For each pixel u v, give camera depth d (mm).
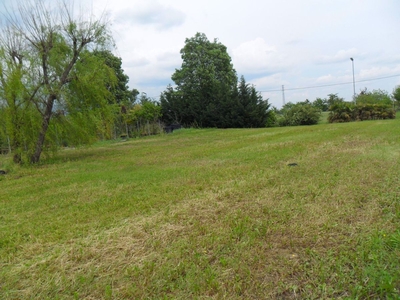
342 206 4062
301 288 2465
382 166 6055
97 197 5594
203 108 29281
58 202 5441
